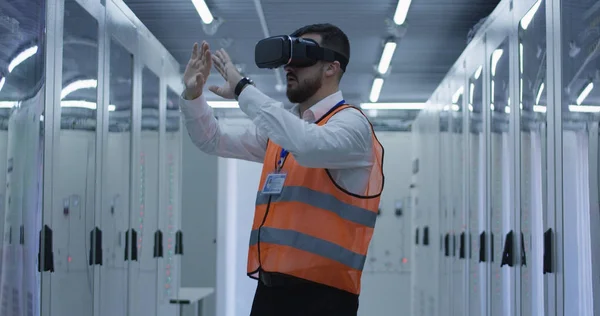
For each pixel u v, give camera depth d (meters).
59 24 2.93
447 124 6.01
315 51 2.12
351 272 2.14
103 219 3.60
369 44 6.11
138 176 4.39
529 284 3.35
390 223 9.48
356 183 2.13
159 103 4.94
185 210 8.85
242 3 5.02
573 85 2.75
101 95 3.53
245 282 9.31
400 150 9.41
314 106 2.15
